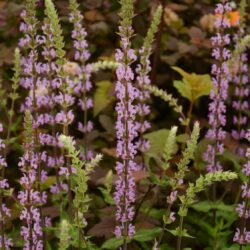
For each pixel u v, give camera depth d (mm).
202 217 4332
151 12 4965
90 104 4332
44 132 4109
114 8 5246
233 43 5398
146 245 3816
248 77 5059
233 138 4648
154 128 5105
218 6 3943
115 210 3688
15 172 4688
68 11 5098
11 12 5324
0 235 3412
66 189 3859
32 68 3441
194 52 5145
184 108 5383
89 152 4348
